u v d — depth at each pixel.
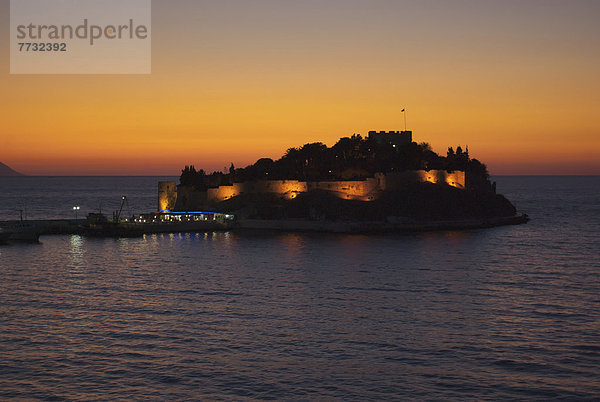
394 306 80.12
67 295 86.94
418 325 70.94
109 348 62.62
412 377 55.38
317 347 63.22
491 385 53.62
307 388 53.16
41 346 63.09
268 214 194.38
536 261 118.81
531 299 83.88
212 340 65.31
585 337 66.12
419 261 119.12
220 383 54.09
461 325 70.81
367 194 198.75
